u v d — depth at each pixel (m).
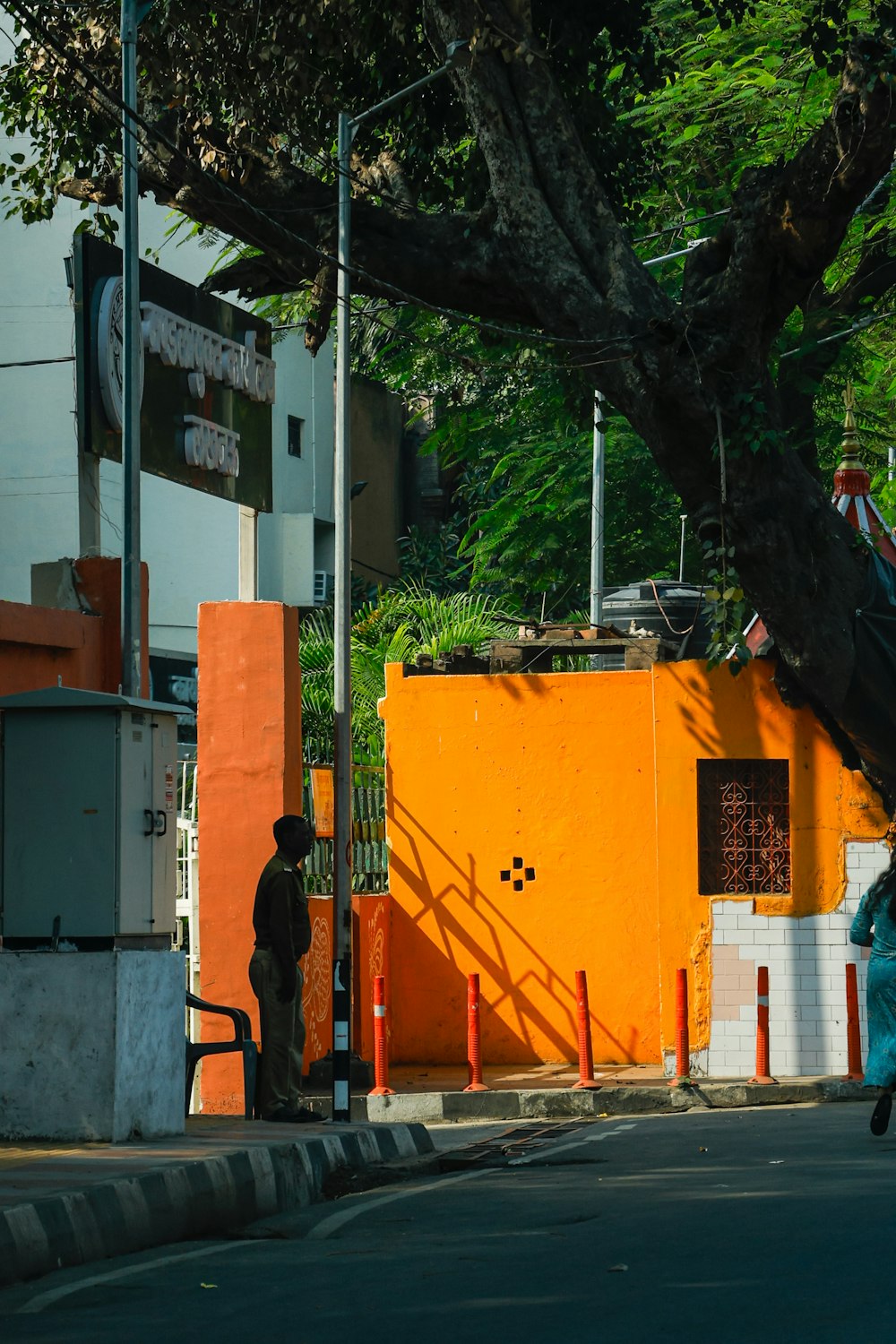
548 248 22.44
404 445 59.81
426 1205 13.49
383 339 48.00
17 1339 8.94
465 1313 9.16
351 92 25.80
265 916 17.27
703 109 31.75
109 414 23.25
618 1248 10.95
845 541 22.45
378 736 36.00
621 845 25.38
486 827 26.00
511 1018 25.62
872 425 35.84
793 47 30.81
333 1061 18.55
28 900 14.55
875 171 19.72
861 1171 13.95
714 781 24.39
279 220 24.50
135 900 14.73
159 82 23.92
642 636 28.28
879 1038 16.17
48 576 20.64
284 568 51.25
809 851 23.92
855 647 22.20
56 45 17.70
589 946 25.38
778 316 21.20
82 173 25.91
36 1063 14.24
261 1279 10.52
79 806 14.56
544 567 40.31
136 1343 8.72
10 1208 10.84
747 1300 9.14
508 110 22.56
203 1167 12.90
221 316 27.52
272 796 22.16
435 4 22.52
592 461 39.00
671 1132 18.05
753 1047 23.81
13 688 18.80
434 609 40.19
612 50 27.55
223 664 22.42
